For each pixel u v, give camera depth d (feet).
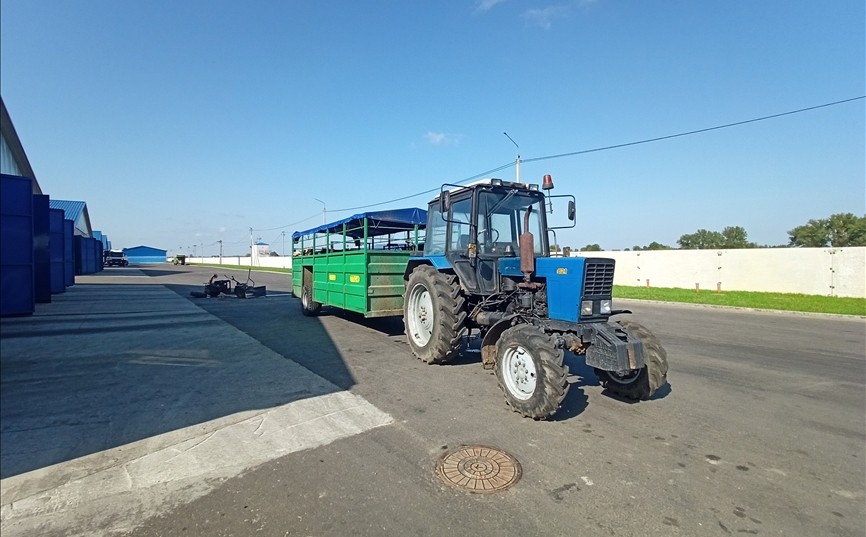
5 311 33.78
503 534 8.34
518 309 17.95
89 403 15.10
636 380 15.80
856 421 14.40
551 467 10.98
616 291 64.23
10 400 15.37
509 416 14.32
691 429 13.58
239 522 8.62
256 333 28.81
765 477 10.72
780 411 15.28
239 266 206.59
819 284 56.13
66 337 26.61
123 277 93.40
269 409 14.61
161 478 10.25
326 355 22.47
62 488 9.81
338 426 13.30
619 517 8.96
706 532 8.54
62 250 54.85
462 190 21.02
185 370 19.36
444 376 18.76
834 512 9.27
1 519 8.66
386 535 8.26
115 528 8.43
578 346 15.24
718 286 65.46
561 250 22.66
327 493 9.66
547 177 19.89
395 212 28.02
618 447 12.21
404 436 12.65
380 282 26.78
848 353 24.82
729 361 22.71
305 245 39.75
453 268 20.77
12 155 39.81
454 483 10.12
